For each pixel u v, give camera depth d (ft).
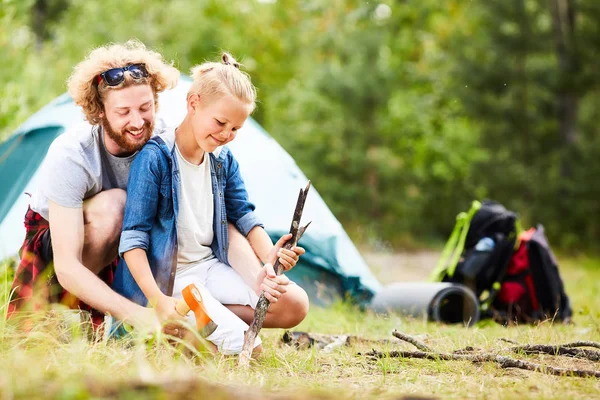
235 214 14.28
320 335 15.53
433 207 72.43
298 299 13.73
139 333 11.56
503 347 14.01
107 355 10.80
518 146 66.64
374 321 19.67
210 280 13.74
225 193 14.25
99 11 69.41
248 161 23.35
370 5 79.15
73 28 69.62
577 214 62.69
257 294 13.17
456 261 22.75
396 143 70.64
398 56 81.87
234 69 13.01
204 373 10.73
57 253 12.97
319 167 69.05
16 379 8.18
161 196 13.17
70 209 13.17
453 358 12.76
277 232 22.24
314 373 11.75
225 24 79.56
